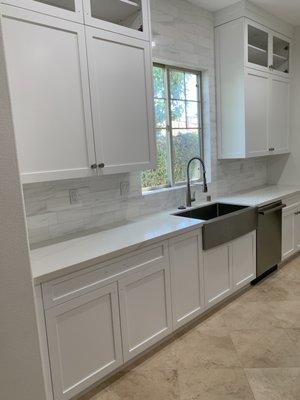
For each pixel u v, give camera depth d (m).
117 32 2.12
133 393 1.93
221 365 2.12
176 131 3.29
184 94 3.34
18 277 0.72
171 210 3.06
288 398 1.80
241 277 3.04
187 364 2.15
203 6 3.23
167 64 3.09
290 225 3.77
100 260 1.83
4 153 0.69
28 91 1.74
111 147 2.17
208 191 3.55
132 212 2.81
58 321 1.70
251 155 3.52
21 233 0.72
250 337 2.41
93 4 2.20
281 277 3.45
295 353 2.20
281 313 2.73
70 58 1.90
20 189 0.71
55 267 1.67
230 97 3.44
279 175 4.48
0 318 0.70
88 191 2.47
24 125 1.74
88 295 1.81
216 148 3.63
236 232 2.87
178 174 3.34
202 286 2.61
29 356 0.75
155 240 2.15
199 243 2.54
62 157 1.92
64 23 1.84
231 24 3.29
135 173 2.81
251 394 1.85
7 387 0.72
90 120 2.03
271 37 3.62
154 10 2.78
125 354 2.05
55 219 2.28
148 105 2.38
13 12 1.64
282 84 3.94
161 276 2.25
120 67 2.17
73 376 1.80
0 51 0.67
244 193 3.88
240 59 3.28
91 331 1.86
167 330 2.34
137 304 2.11
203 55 3.32
